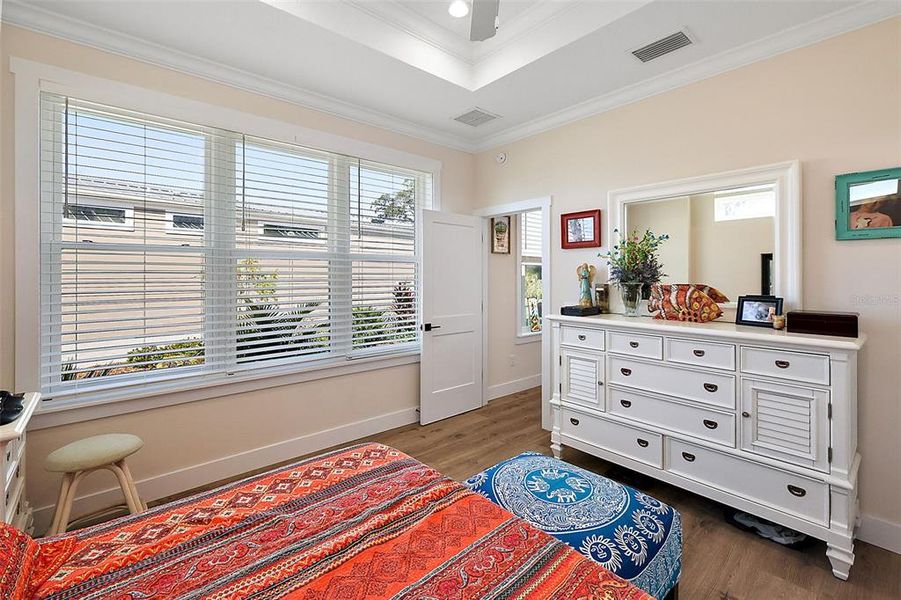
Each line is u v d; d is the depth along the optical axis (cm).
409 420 372
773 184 231
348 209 332
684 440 224
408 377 373
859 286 205
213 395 266
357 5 238
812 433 183
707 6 203
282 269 299
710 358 214
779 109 229
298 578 96
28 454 210
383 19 249
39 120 212
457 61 288
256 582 95
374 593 91
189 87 255
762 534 206
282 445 297
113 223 235
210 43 239
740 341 203
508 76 276
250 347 289
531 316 506
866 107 203
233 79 269
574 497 155
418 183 381
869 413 203
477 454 307
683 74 264
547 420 358
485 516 123
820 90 216
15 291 207
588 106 317
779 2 200
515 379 479
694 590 173
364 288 345
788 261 225
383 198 356
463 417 391
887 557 192
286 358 305
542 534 114
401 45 259
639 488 256
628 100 295
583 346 272
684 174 269
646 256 273
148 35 231
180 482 254
